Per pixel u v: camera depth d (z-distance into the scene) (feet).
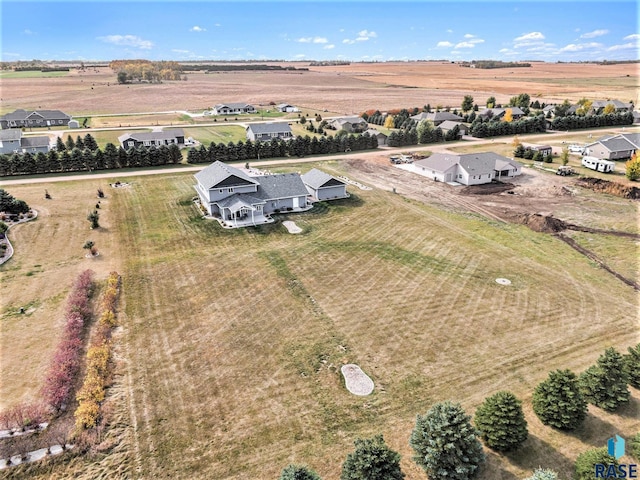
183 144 304.91
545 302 109.09
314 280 120.06
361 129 369.91
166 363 86.22
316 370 84.74
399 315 103.14
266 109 506.07
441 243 145.18
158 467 64.23
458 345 92.12
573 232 153.38
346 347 91.40
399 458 59.00
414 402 76.84
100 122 408.26
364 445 59.36
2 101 545.44
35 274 119.55
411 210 176.86
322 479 61.93
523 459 65.36
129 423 71.72
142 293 112.16
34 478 62.44
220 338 94.27
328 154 282.15
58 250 134.82
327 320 101.09
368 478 56.65
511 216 169.68
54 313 101.60
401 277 121.80
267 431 70.54
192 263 129.39
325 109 507.30
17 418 70.69
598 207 178.09
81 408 72.08
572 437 69.26
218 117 447.42
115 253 134.51
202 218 164.66
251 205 163.53
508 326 98.84
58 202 176.86
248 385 80.64
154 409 74.69
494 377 82.79
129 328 97.30
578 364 86.12
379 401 77.10
